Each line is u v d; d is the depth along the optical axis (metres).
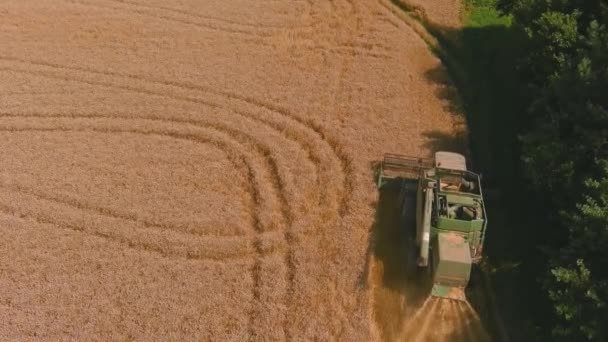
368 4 30.83
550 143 16.77
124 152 21.58
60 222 18.98
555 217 16.97
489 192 19.66
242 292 16.78
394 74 25.66
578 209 15.00
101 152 21.56
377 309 16.50
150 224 18.92
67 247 18.14
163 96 24.44
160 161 21.22
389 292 16.94
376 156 21.20
